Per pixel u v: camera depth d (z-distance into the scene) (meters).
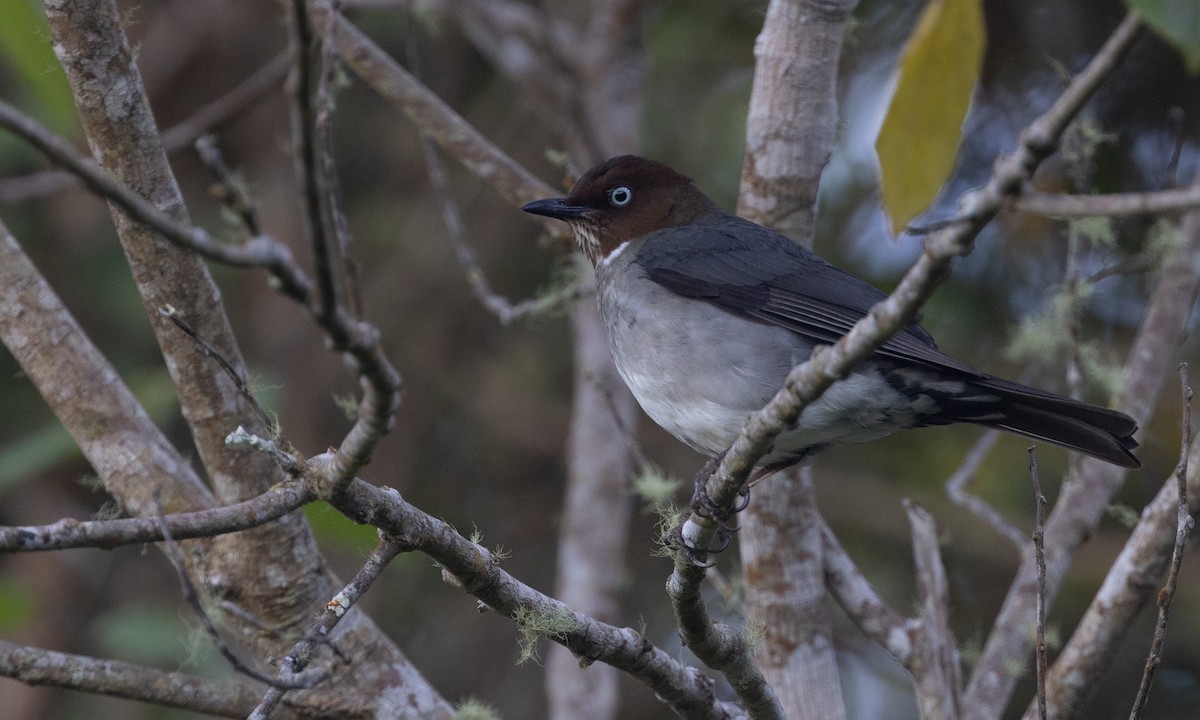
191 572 8.21
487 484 15.66
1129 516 8.83
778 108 9.41
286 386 14.99
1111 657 8.44
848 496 14.48
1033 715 8.35
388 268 15.55
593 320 13.34
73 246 14.66
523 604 6.60
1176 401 13.17
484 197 15.56
